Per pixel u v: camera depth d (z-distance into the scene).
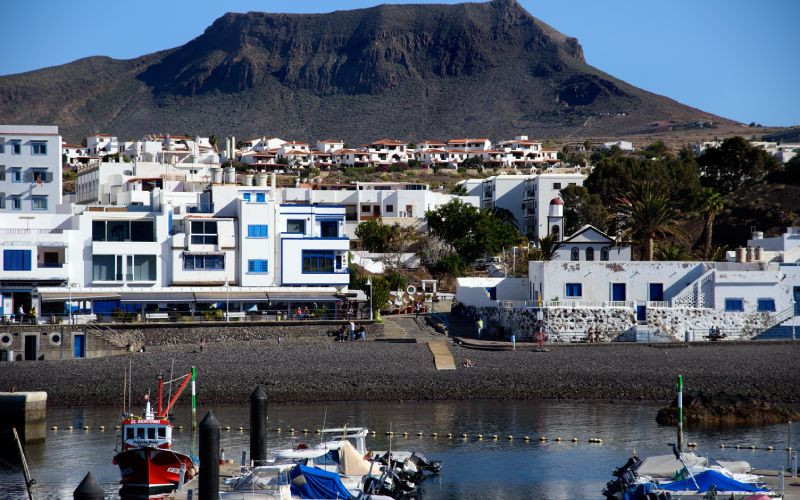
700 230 176.62
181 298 108.19
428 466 65.75
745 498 54.44
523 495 60.47
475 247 162.88
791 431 76.25
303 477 58.72
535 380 91.00
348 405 88.00
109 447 73.88
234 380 90.81
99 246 111.88
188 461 64.31
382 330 107.19
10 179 145.88
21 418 76.00
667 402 88.25
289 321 105.25
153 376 91.06
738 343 100.69
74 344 99.56
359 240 177.62
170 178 167.00
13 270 109.31
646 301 104.94
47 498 60.84
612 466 66.75
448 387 90.50
